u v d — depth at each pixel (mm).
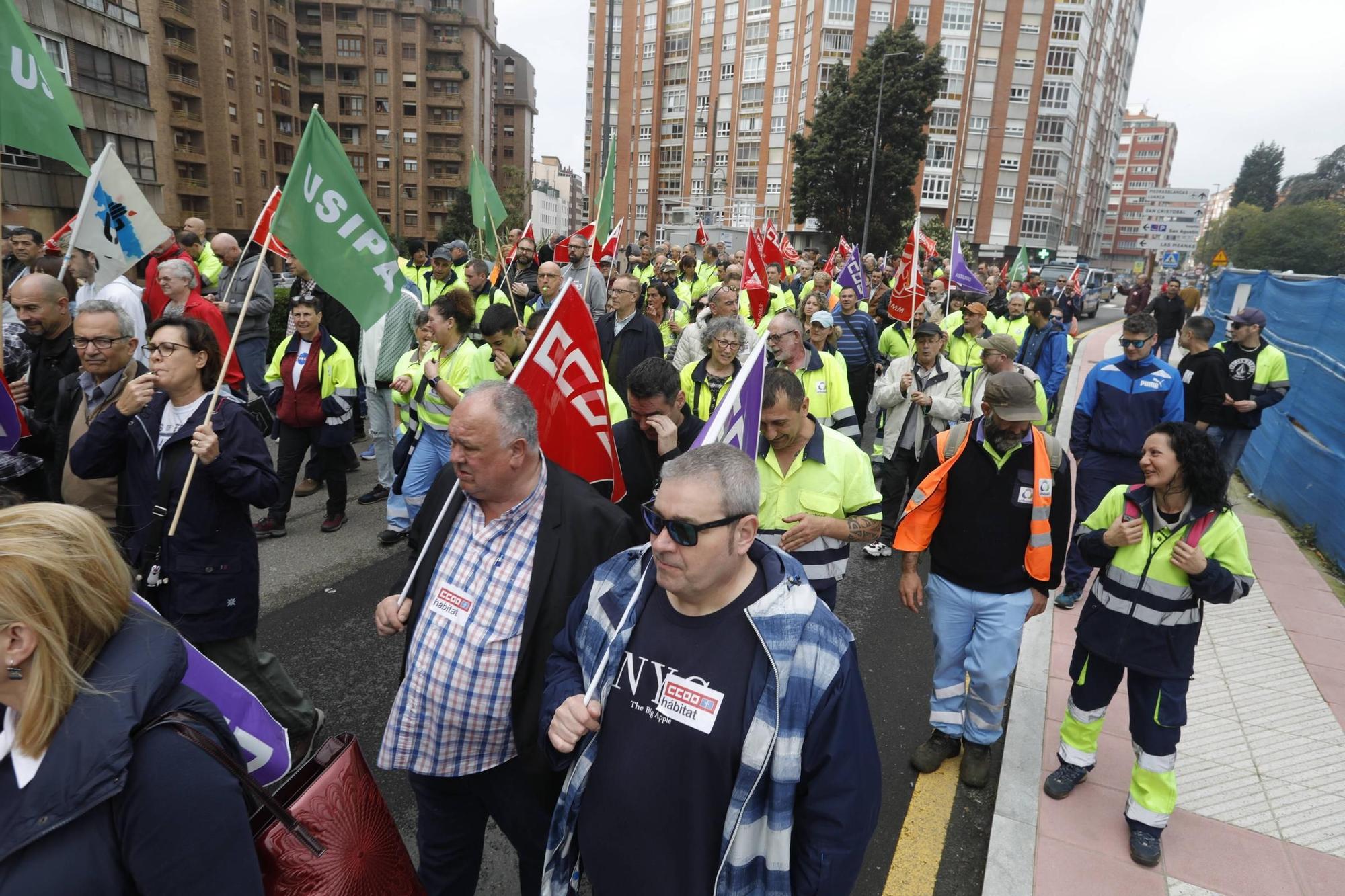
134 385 3131
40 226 28516
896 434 6641
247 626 3264
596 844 1874
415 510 5777
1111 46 77750
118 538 3320
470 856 2561
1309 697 4652
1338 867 3264
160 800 1280
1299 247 55750
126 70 37844
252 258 8406
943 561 3660
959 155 60750
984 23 58156
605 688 1896
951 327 10227
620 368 6992
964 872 3225
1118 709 4406
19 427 3658
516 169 66688
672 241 43406
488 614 2297
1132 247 165000
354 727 3871
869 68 38000
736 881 1731
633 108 74688
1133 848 3236
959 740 3928
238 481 3062
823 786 1729
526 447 2268
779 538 3449
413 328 6938
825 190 40312
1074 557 5645
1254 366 6797
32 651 1259
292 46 59531
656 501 1770
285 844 1726
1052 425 11188
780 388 3225
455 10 67500
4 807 1239
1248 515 8211
